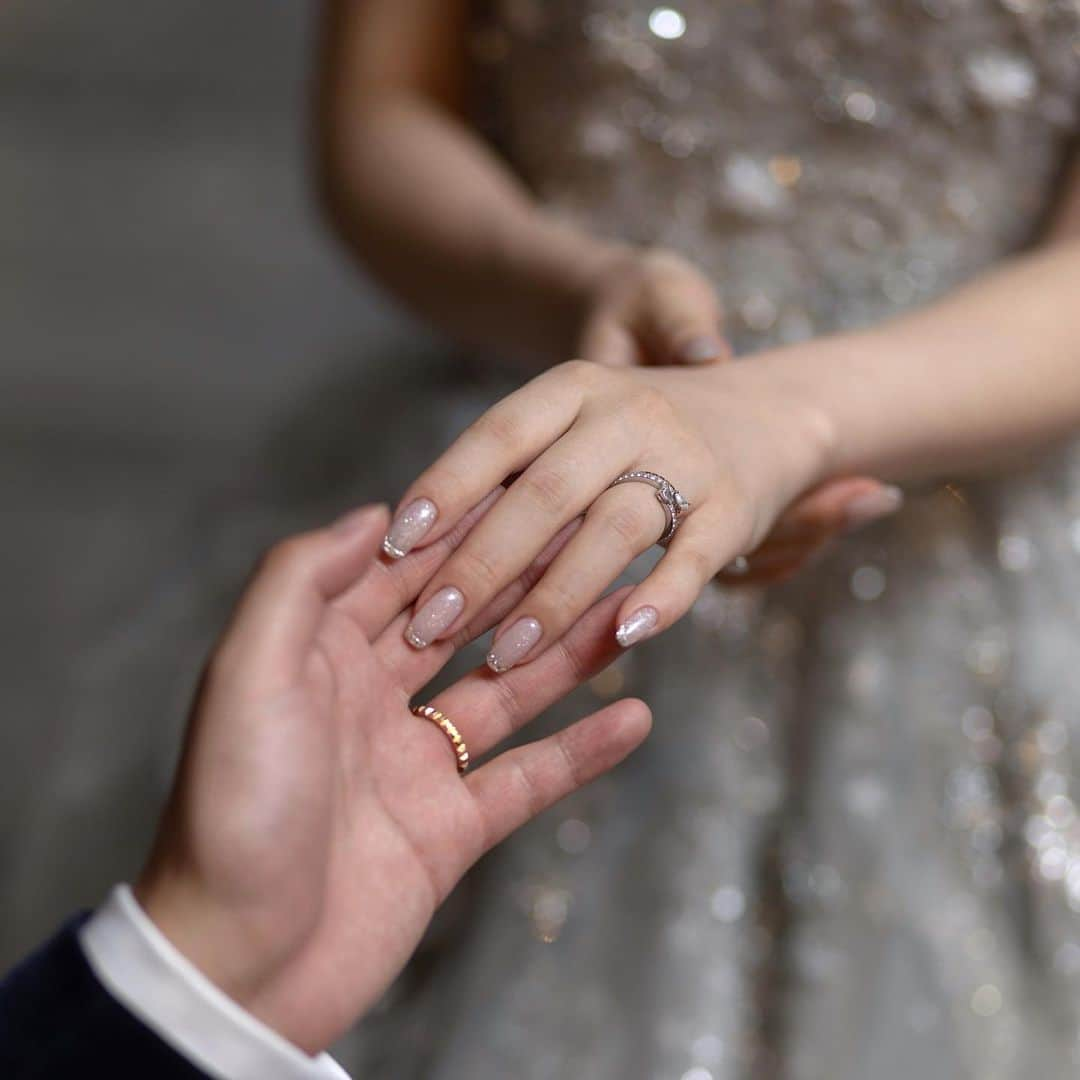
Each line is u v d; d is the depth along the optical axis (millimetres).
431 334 1339
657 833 1080
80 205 2990
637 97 1169
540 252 1142
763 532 942
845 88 1151
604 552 884
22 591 2049
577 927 1062
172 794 818
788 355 1011
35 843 1172
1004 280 1097
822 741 1096
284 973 817
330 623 873
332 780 828
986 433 1045
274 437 1289
